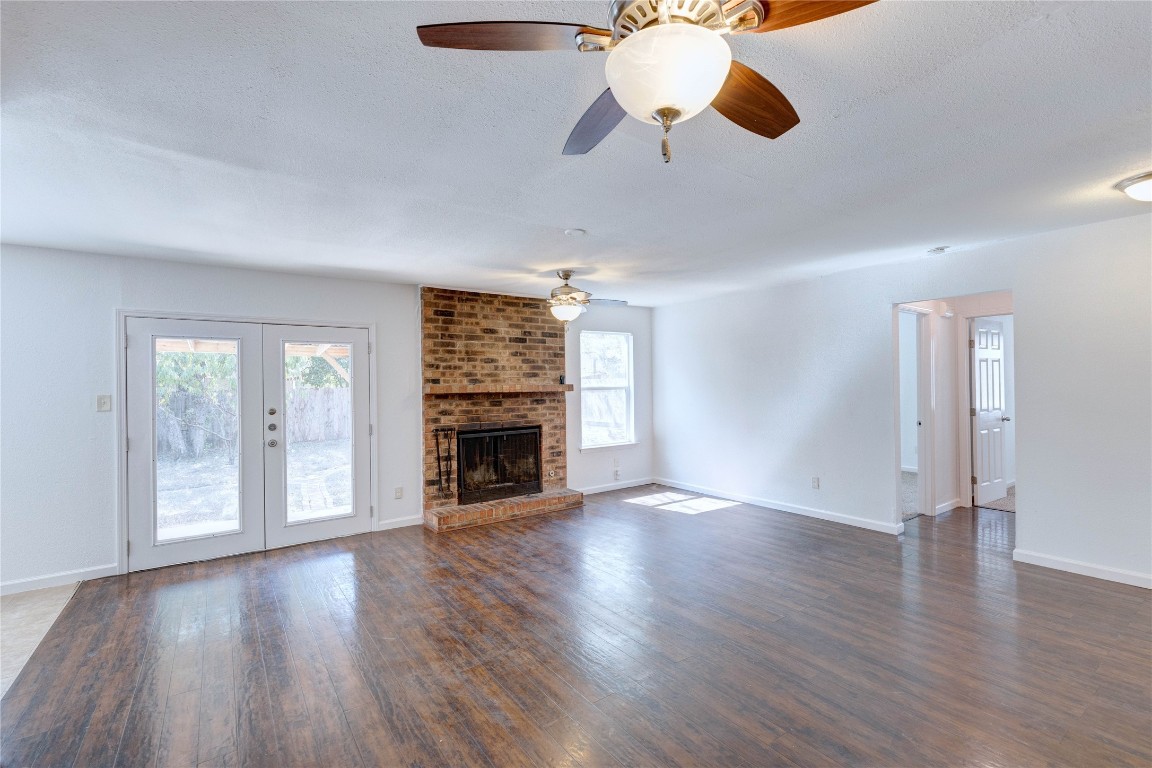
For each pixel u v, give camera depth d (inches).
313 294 181.9
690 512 213.8
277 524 174.7
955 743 76.6
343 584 142.1
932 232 137.3
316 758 76.3
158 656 105.0
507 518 205.0
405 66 62.1
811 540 174.4
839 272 189.5
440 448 205.0
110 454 150.9
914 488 252.4
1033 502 147.0
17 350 139.9
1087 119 77.0
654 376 273.9
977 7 52.7
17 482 139.6
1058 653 100.4
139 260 154.7
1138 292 128.3
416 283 198.4
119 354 151.9
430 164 90.0
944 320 214.2
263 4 50.9
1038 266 143.5
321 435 183.6
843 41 58.5
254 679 96.6
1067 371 139.6
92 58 59.1
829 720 82.4
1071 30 56.4
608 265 170.4
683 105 47.4
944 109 73.9
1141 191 101.0
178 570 154.0
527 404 227.3
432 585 140.4
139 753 77.6
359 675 97.5
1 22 52.3
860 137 82.1
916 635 108.6
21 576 139.5
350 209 112.0
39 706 89.0
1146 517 128.6
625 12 46.2
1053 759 73.0
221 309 166.4
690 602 127.2
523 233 131.9
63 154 84.0
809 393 203.3
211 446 165.0
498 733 81.0
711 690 91.0
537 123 76.4
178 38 56.1
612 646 106.7
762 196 107.9
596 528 192.4
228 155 85.3
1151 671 93.8
